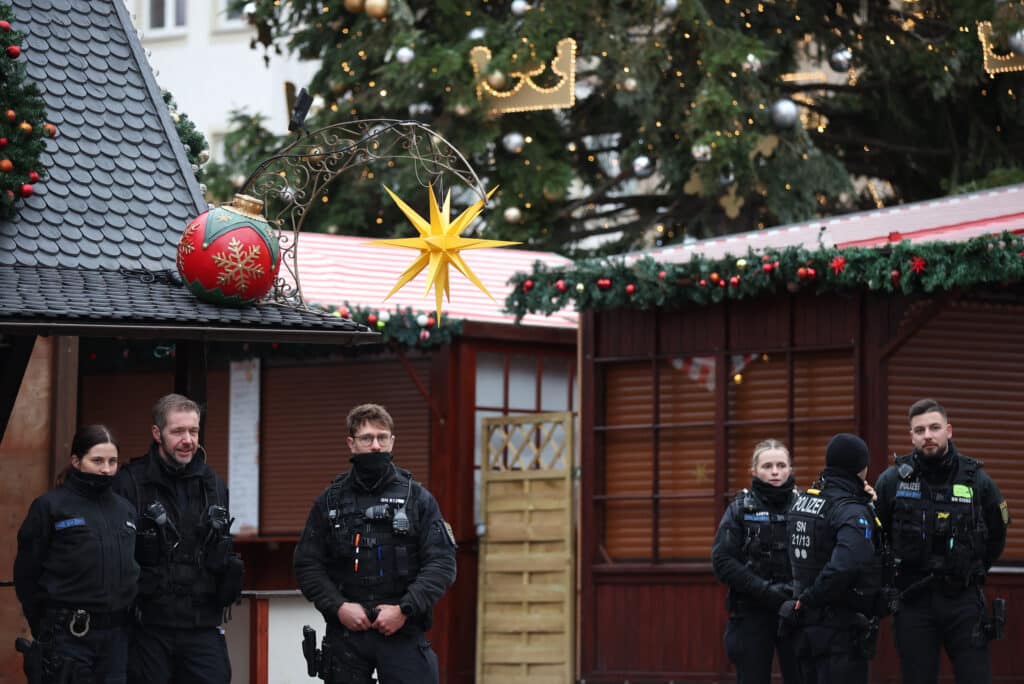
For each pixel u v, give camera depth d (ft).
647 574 48.73
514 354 55.77
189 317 31.68
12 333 30.32
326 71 80.64
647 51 76.02
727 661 47.29
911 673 35.40
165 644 30.35
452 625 53.06
